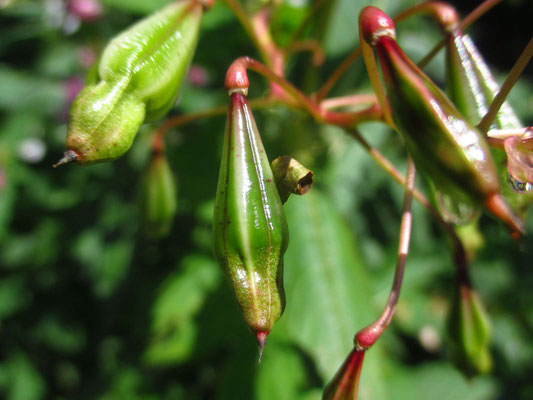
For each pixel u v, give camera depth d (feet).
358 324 0.39
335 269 0.40
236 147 0.20
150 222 0.38
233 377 0.45
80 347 0.72
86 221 0.67
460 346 0.29
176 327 0.48
